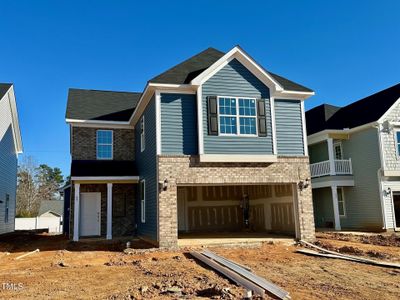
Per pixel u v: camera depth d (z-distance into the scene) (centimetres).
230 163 1424
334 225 2216
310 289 770
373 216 2039
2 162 2175
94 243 1625
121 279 883
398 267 995
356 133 2192
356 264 1062
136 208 1920
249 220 2088
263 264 1062
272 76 1523
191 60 1617
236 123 1441
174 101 1422
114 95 2397
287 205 1689
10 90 2253
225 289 735
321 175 2234
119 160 2022
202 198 2095
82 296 732
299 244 1438
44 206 5297
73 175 1753
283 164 1497
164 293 733
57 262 1143
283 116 1541
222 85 1452
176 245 1323
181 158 1378
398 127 2084
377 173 2027
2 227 2255
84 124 1989
